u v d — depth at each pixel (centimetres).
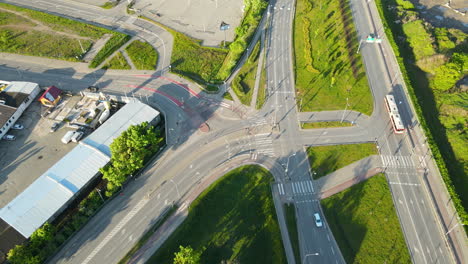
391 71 15388
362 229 10444
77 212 10600
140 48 16638
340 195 11275
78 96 14438
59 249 9925
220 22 18462
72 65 15725
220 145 12756
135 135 11319
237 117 13762
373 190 11381
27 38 16938
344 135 13075
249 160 12275
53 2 19588
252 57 16112
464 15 19800
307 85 14912
